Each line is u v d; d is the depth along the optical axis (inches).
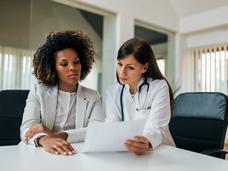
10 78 121.7
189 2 169.3
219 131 55.0
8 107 56.5
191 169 28.7
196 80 185.9
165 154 35.5
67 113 50.2
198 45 182.1
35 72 52.7
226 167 29.5
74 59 49.6
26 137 42.5
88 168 28.4
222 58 171.6
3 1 127.3
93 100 52.9
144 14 158.4
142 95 49.4
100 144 35.4
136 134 36.9
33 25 116.0
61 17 125.4
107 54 141.6
